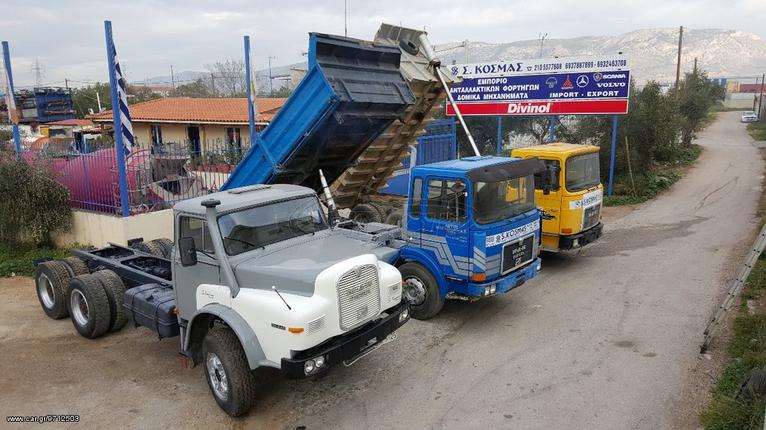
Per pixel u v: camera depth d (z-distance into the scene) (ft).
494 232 24.49
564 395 19.52
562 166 33.42
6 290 32.91
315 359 16.67
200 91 197.06
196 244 19.62
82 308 25.86
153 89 254.88
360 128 30.12
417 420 18.20
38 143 47.03
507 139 95.71
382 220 38.91
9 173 37.55
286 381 21.17
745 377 18.63
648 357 22.31
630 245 41.42
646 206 57.21
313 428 17.92
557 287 31.86
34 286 33.58
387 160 39.32
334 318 17.13
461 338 24.77
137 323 23.13
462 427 17.71
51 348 24.70
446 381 20.81
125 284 27.40
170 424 18.34
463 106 65.26
